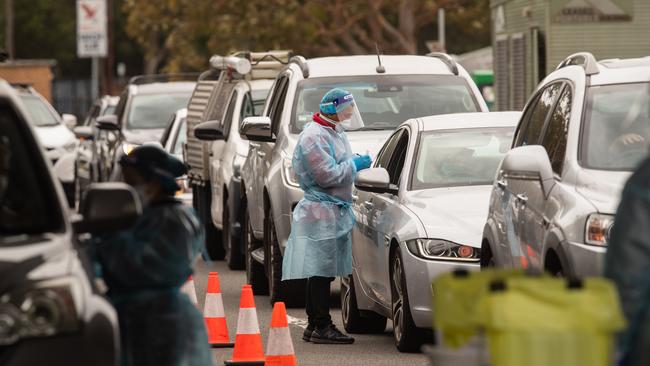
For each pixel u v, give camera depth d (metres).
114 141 72.00
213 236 57.56
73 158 81.94
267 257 41.88
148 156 19.83
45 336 16.30
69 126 88.25
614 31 74.00
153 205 19.58
